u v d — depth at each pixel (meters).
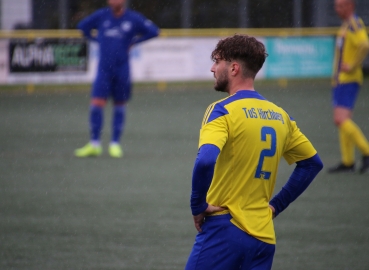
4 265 17.88
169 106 57.16
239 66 11.20
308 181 11.85
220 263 10.92
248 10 82.19
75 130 44.47
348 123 30.61
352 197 26.36
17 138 41.06
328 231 21.52
